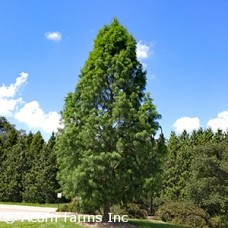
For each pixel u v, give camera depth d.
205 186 28.69
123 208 28.05
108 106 20.42
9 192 48.12
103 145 19.75
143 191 20.30
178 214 28.33
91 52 22.50
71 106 21.81
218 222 28.94
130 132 19.77
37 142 50.12
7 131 70.12
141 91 21.88
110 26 22.56
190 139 56.59
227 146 30.19
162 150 21.20
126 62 20.98
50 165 47.97
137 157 19.75
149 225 22.39
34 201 47.22
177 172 49.59
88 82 21.09
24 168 49.00
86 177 18.95
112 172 19.61
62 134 21.55
